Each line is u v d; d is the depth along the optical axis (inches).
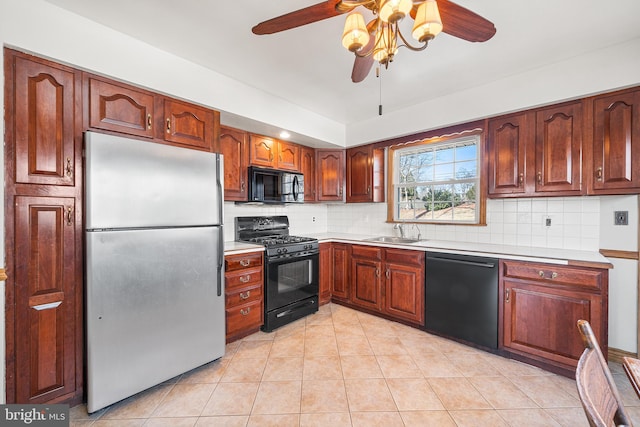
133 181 67.1
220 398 69.5
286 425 60.7
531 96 88.6
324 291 135.6
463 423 61.1
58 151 61.4
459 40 72.5
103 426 60.3
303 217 156.3
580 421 61.6
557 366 79.0
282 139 129.6
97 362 62.3
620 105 75.9
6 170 55.3
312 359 87.4
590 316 74.2
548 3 59.2
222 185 85.7
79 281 64.4
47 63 60.2
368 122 135.9
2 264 54.6
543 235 98.8
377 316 122.1
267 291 107.0
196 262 78.9
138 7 60.6
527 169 91.3
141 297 68.5
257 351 92.6
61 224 61.9
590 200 90.4
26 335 58.0
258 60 82.7
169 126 79.7
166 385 74.7
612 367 83.0
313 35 70.6
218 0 58.7
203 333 80.7
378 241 125.8
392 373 79.8
